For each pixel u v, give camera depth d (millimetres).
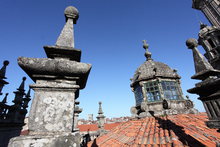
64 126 1592
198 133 4750
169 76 9859
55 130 1550
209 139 4270
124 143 5277
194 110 8914
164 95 9133
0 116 6773
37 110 1592
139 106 10203
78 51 1987
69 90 1800
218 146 1902
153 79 9836
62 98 1730
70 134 1557
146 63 11570
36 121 1541
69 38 2203
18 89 8422
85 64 1872
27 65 1649
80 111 9297
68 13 2551
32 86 1677
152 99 9453
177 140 4176
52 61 1738
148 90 9820
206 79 1909
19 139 1394
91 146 7016
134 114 10219
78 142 1562
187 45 2416
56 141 1466
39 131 1506
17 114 7871
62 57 1982
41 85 1693
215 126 1714
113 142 6188
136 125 7410
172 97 9367
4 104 7023
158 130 5559
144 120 7816
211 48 25328
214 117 1755
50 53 1958
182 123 6059
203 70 1951
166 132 5074
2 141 6520
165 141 4359
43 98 1667
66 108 1690
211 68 1958
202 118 7273
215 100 1762
